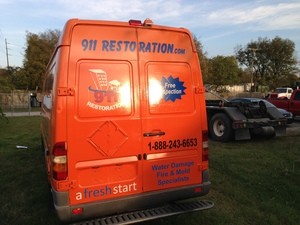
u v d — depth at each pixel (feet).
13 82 145.59
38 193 17.94
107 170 11.84
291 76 215.10
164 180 12.92
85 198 11.50
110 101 11.78
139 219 11.81
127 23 12.08
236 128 31.09
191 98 13.42
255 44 220.84
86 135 11.41
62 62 11.09
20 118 64.03
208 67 175.11
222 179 19.81
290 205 15.88
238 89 219.20
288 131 40.22
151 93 12.53
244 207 15.71
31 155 27.43
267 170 21.57
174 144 13.03
